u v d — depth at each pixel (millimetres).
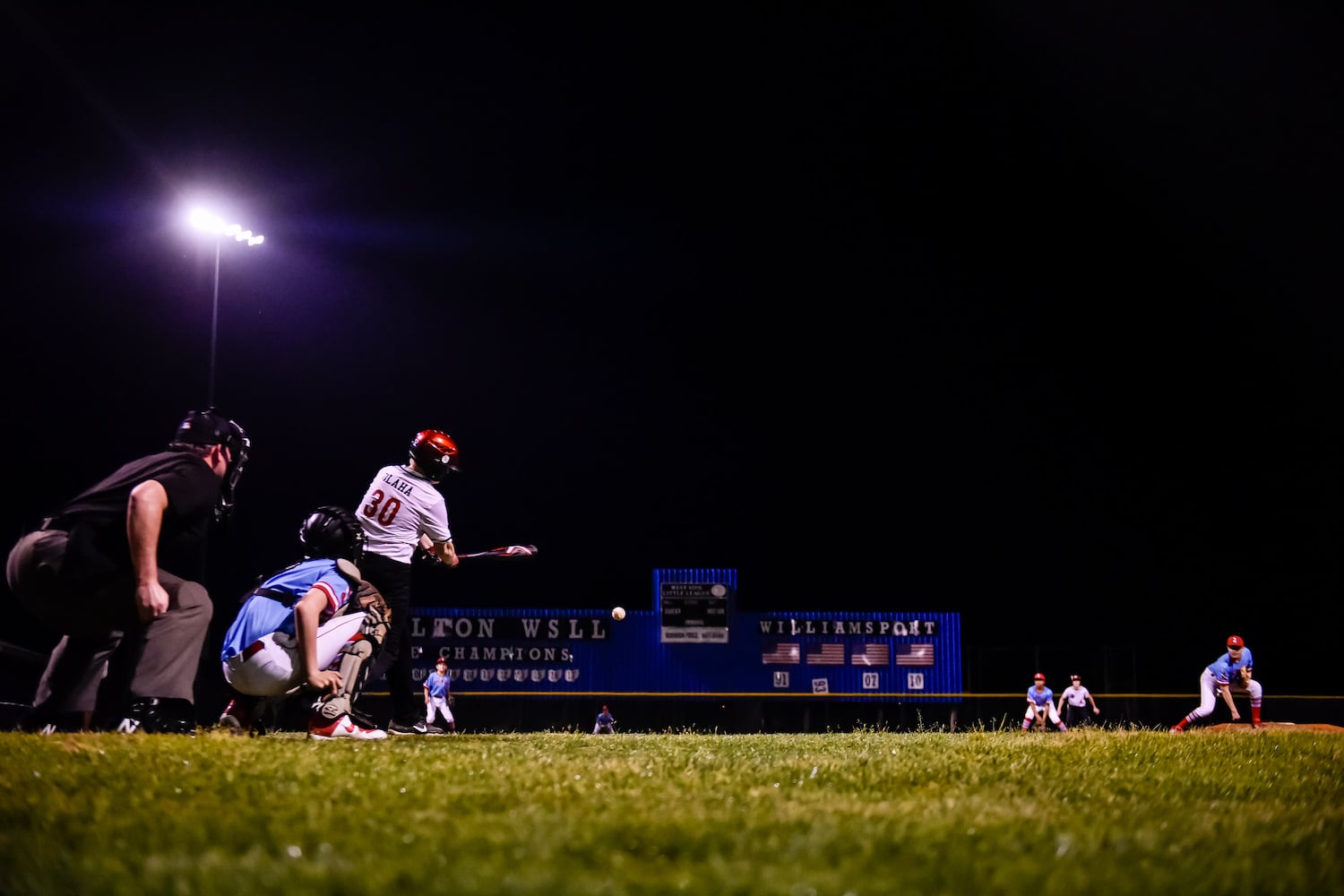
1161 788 4199
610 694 25812
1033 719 21500
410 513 7707
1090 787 4109
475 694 25141
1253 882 2520
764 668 26328
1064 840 2826
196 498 5723
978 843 2797
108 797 3227
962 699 26234
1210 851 2855
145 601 5383
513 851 2541
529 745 5637
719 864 2447
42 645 23453
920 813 3227
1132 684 26516
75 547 5488
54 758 3922
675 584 26578
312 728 6309
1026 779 4273
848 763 4598
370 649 6582
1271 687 38250
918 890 2320
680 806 3248
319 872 2318
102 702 5793
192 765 3863
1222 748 6383
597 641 26156
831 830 2828
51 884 2240
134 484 5660
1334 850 2973
